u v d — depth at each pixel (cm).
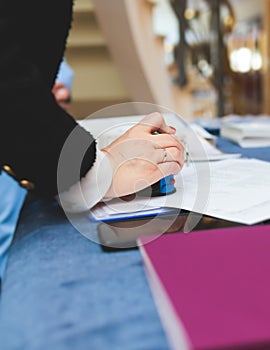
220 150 106
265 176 73
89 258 46
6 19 51
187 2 339
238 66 538
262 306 32
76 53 322
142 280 40
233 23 348
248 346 28
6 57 50
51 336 32
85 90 328
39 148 53
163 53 359
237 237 47
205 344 28
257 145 114
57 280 41
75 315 34
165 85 355
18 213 72
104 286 39
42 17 58
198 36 348
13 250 52
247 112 539
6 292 41
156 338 31
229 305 33
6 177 90
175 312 31
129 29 287
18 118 52
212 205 58
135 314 34
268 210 56
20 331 33
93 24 313
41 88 53
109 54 322
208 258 42
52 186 57
